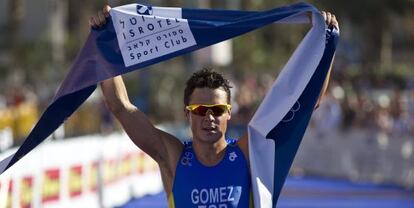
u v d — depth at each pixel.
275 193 10.47
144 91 57.88
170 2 71.88
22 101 52.66
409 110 40.84
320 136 41.53
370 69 94.56
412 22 100.81
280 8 10.70
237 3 66.00
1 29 82.25
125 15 10.62
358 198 32.00
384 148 38.19
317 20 10.65
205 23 10.55
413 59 116.00
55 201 23.11
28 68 81.44
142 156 33.31
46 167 22.36
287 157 10.56
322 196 32.62
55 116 10.71
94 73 10.52
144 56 10.54
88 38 10.65
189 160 10.03
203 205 9.87
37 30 87.44
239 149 10.13
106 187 28.31
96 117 54.34
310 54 10.66
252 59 79.75
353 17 93.31
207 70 10.12
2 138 44.91
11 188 18.81
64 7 90.50
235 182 9.94
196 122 9.92
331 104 41.34
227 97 9.99
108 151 28.70
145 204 30.20
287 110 10.52
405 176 37.06
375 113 39.00
